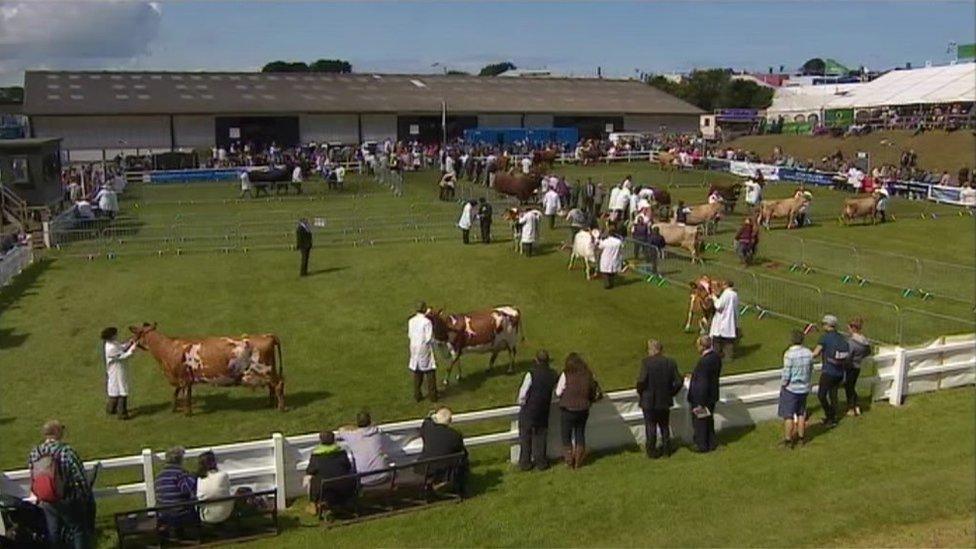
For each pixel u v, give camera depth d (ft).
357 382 58.75
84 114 212.23
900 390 53.98
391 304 79.25
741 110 330.75
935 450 45.88
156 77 247.29
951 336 64.03
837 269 93.76
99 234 111.86
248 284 87.04
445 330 56.75
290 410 53.47
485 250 102.01
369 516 38.42
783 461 44.57
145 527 35.35
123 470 44.27
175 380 52.11
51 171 132.05
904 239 114.01
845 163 187.83
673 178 180.14
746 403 50.34
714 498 39.83
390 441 41.65
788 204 120.26
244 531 37.01
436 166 199.31
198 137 225.97
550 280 87.56
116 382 51.83
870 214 126.52
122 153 207.72
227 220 123.75
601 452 46.52
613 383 58.34
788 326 72.69
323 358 63.98
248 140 232.12
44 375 60.18
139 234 112.68
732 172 192.54
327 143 238.68
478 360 63.52
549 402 43.52
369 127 243.40
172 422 51.57
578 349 66.33
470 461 45.14
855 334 51.80
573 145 231.50
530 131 240.73
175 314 76.07
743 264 95.04
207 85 245.45
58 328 71.67
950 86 253.44
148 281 88.28
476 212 111.04
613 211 107.65
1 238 100.27
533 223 98.12
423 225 116.98
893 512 36.78
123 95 227.81
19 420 51.90
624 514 38.14
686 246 90.17
